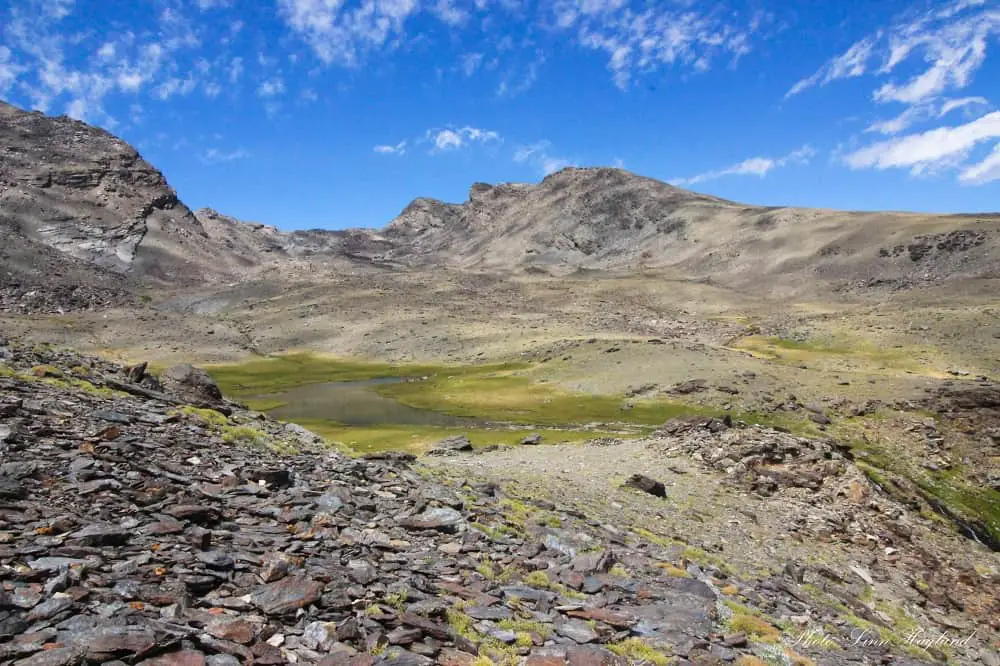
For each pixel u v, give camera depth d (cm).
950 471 7981
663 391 12444
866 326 19850
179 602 982
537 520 2405
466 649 1072
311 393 16112
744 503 4269
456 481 2995
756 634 1509
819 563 3225
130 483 1544
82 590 934
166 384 3584
